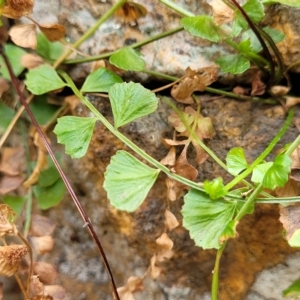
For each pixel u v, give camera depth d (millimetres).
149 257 250
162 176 238
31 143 242
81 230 261
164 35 229
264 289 246
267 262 244
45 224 239
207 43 230
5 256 214
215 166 234
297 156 212
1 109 240
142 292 256
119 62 223
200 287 253
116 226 250
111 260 260
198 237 202
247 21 211
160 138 234
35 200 246
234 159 208
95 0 237
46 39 238
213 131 232
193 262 250
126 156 210
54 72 230
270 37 217
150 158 211
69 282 264
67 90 245
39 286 225
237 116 233
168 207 227
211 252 247
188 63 233
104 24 238
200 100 235
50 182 242
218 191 203
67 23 242
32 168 242
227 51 229
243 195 205
